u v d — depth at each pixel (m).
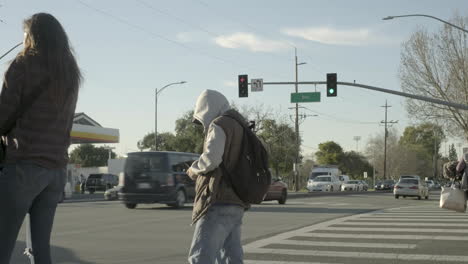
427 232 11.77
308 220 15.08
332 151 104.50
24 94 3.09
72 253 9.20
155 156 19.91
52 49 3.21
